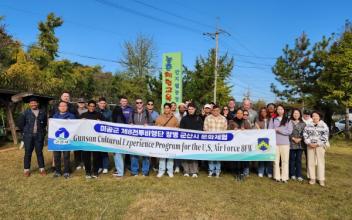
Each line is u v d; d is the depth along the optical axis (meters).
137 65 44.91
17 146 13.22
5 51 30.50
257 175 8.86
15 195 6.40
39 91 19.33
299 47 25.17
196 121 8.41
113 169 9.11
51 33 34.94
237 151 8.22
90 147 7.95
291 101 25.77
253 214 5.76
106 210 5.72
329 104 23.62
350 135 22.88
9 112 14.01
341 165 11.33
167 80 15.09
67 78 34.97
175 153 8.23
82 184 7.32
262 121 8.79
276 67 25.92
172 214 5.64
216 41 32.53
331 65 20.78
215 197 6.62
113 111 8.69
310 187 7.81
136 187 7.16
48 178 7.77
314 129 8.08
